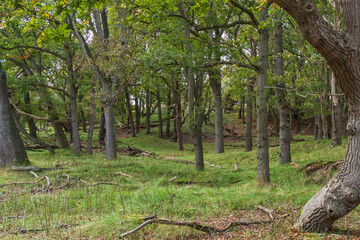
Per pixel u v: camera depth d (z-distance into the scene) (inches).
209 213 262.7
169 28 450.3
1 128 584.1
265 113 409.4
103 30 808.3
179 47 469.7
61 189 368.2
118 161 676.1
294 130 1593.3
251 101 882.1
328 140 750.5
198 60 410.0
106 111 752.3
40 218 237.5
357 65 167.0
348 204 179.3
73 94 874.1
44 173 497.7
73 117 875.4
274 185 386.0
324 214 188.7
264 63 407.2
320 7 494.6
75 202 295.4
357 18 163.8
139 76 431.5
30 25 232.7
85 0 229.1
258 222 230.2
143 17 458.9
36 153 851.4
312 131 1550.2
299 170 438.9
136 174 500.1
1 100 593.0
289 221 219.6
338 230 202.4
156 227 209.0
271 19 361.1
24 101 1035.9
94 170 508.1
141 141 1384.1
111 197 311.3
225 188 393.1
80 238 184.9
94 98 714.2
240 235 203.6
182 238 195.9
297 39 577.0
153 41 457.7
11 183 392.8
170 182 434.6
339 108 675.4
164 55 360.5
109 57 587.8
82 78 862.5
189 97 550.0
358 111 176.6
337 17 435.5
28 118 990.4
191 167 620.1
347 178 179.6
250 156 773.9
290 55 548.4
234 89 571.5
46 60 945.5
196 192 339.6
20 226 218.7
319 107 796.6
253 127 1638.8
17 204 279.7
